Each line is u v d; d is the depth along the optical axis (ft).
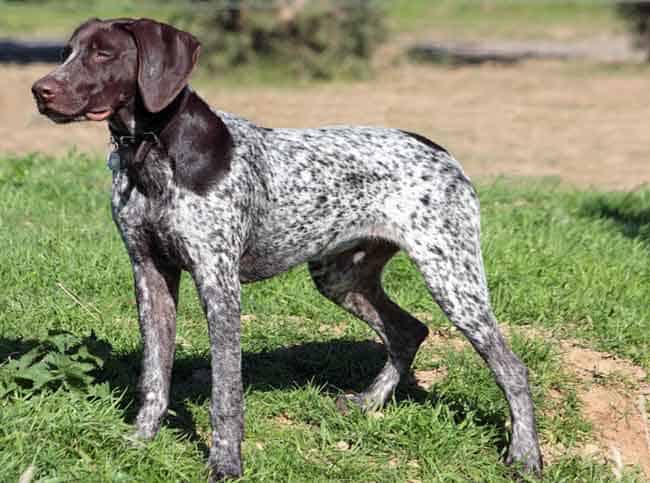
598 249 43.70
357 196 27.94
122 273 38.50
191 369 32.60
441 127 76.23
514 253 41.98
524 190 53.31
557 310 38.04
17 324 33.50
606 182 60.54
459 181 28.63
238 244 25.88
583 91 95.86
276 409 30.01
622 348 35.73
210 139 25.45
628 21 119.24
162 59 24.66
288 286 38.37
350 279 30.42
